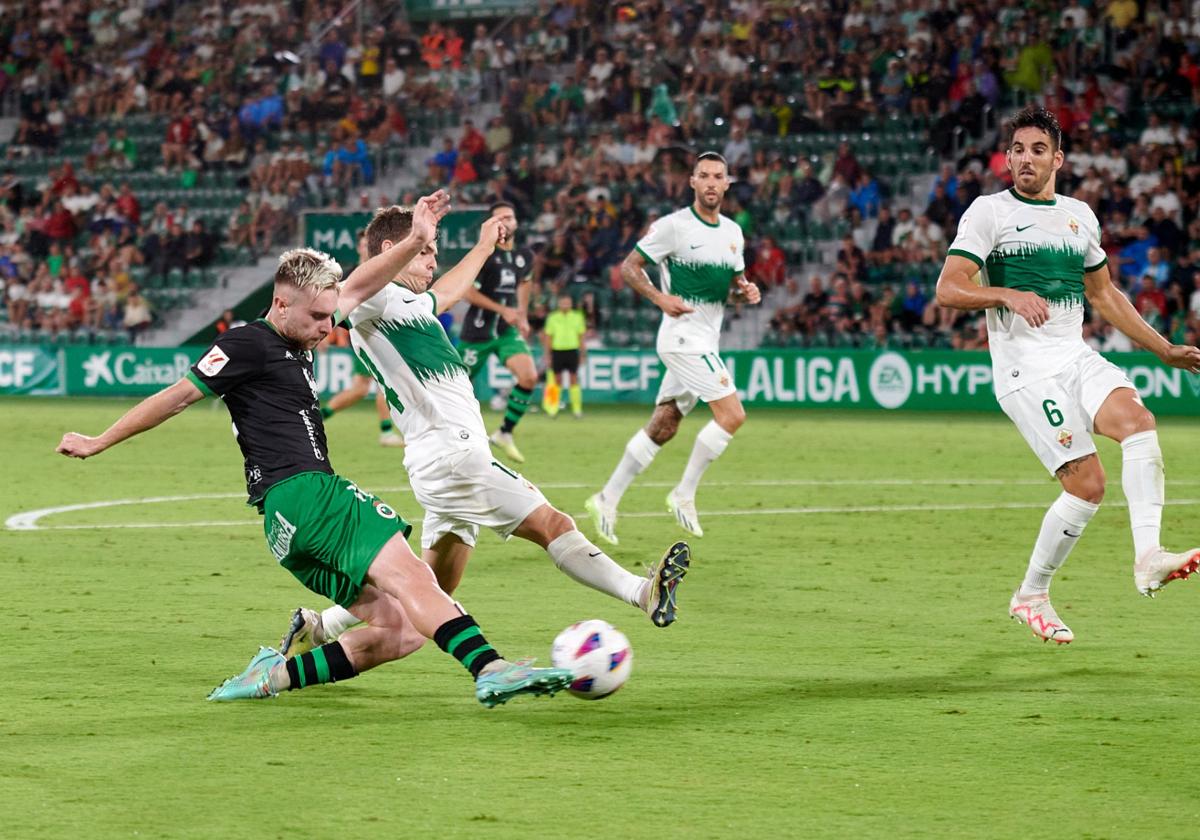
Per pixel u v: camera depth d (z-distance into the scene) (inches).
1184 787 485.4
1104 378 711.7
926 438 2075.5
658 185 3068.4
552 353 2486.5
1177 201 2748.5
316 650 611.8
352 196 3314.5
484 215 2485.2
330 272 572.4
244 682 610.9
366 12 3668.8
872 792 480.4
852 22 3218.5
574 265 2997.0
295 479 564.1
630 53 3373.5
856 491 1454.2
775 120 3134.8
